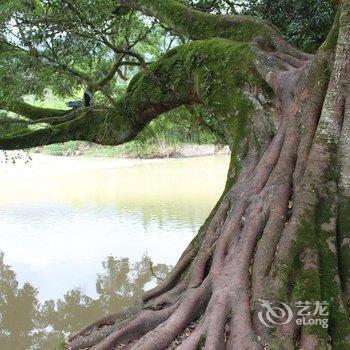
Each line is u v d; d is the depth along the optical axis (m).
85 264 17.39
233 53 8.52
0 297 14.98
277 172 6.38
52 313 13.93
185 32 10.10
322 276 5.54
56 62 11.10
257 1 11.95
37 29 10.77
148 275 16.12
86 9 10.94
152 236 20.50
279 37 8.92
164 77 10.09
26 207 27.14
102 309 13.96
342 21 6.21
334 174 6.03
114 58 14.40
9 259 18.09
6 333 12.91
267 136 7.32
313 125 6.41
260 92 7.80
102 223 23.03
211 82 8.73
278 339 5.20
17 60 10.99
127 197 29.58
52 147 50.56
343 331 5.21
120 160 46.69
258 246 5.91
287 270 5.57
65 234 21.23
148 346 5.50
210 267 6.29
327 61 6.59
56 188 32.97
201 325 5.47
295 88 7.05
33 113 13.54
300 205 5.90
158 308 6.43
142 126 11.32
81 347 6.29
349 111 6.12
